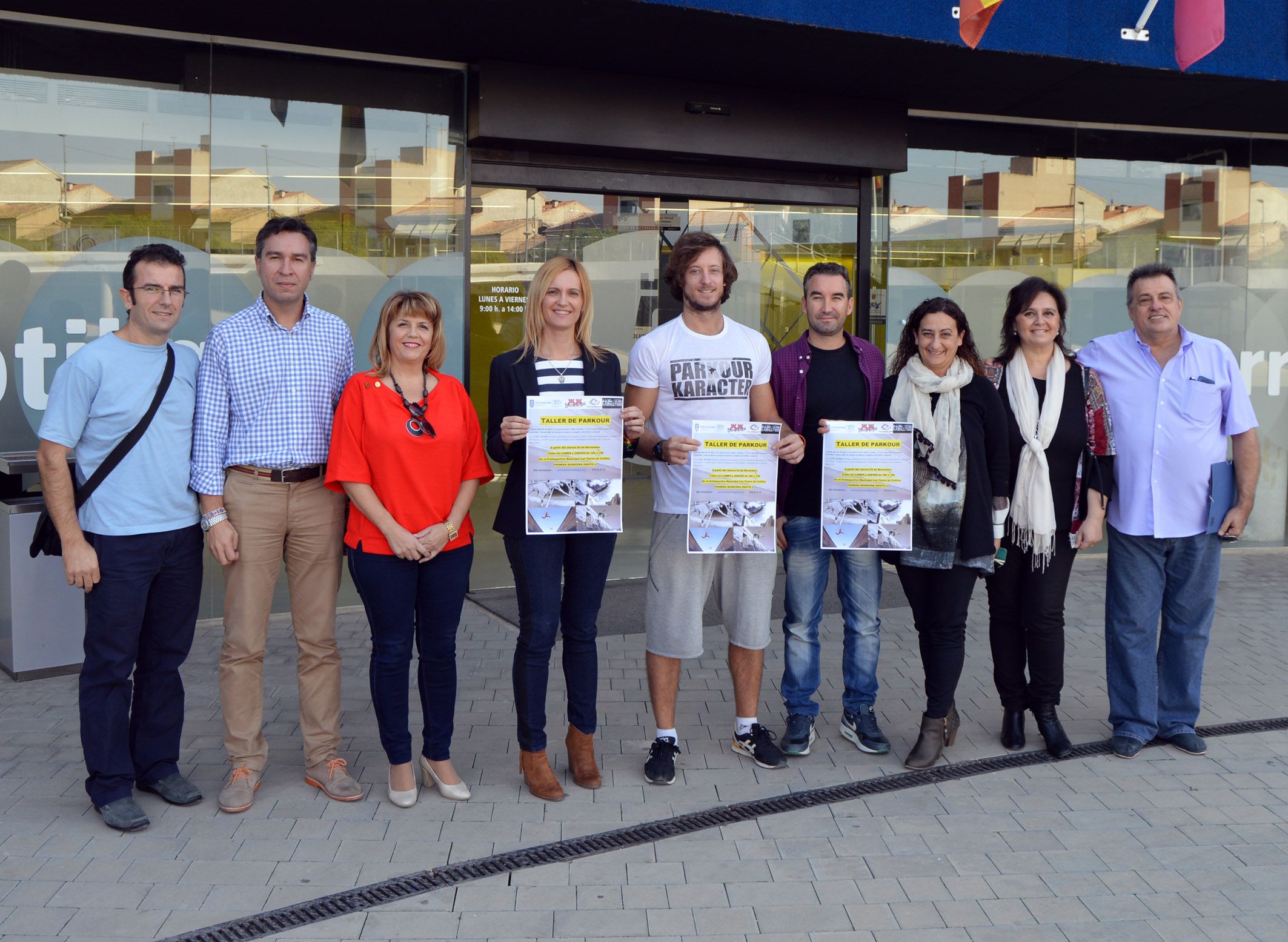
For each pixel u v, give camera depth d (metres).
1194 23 6.62
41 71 5.99
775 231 7.82
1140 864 3.62
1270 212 9.19
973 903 3.36
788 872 3.54
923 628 4.48
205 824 3.82
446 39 6.18
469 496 3.98
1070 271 8.79
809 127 7.28
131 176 6.21
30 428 6.05
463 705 5.12
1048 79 7.01
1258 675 5.73
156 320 3.71
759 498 4.17
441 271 6.95
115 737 3.79
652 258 7.47
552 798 4.06
